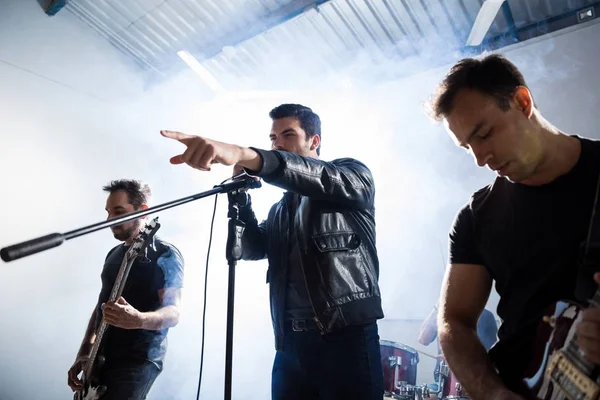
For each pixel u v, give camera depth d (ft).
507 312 3.65
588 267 3.00
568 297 3.32
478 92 3.36
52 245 3.27
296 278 5.35
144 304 7.06
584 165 3.35
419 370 13.97
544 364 3.05
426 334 11.67
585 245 3.05
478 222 3.89
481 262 3.93
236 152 4.14
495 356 3.57
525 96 3.37
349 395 4.78
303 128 6.23
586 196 3.31
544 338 3.15
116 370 6.61
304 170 4.73
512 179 3.49
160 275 7.16
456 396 9.97
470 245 3.97
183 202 4.29
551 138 3.40
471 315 3.84
